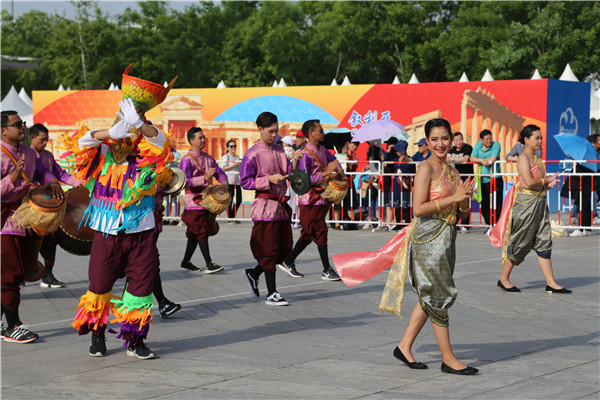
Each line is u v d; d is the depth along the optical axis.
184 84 49.19
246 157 7.85
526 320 6.99
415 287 5.30
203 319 7.14
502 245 8.39
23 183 6.44
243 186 7.81
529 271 9.80
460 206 5.24
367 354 5.79
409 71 46.25
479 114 18.20
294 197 15.55
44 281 8.99
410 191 14.73
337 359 5.64
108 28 47.69
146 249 5.65
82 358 5.75
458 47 43.81
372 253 5.55
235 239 13.80
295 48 47.47
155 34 50.06
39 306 7.85
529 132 8.21
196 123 21.00
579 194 13.80
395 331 6.57
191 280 9.38
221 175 9.84
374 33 46.97
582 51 38.94
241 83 48.91
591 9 40.31
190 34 49.94
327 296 8.25
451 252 5.23
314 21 52.47
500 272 9.74
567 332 6.51
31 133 7.67
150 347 6.07
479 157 14.66
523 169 8.16
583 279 9.17
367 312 7.39
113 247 5.60
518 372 5.28
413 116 18.83
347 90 19.53
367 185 15.64
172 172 6.87
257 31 48.62
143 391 4.89
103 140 5.46
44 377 5.23
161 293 7.20
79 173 5.71
